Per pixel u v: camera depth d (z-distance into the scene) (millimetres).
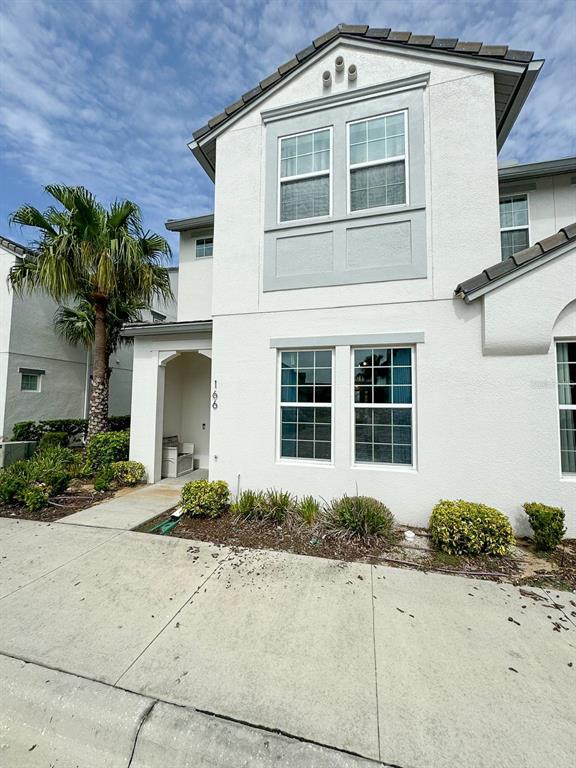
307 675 2578
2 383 12367
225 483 6340
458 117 5820
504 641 2961
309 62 6559
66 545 4828
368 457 5980
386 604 3490
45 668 2609
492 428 5352
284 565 4285
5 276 12609
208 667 2645
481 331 5461
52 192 8305
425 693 2422
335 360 6145
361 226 6152
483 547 4574
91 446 8789
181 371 10750
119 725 2232
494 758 1987
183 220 11258
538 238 8086
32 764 2078
